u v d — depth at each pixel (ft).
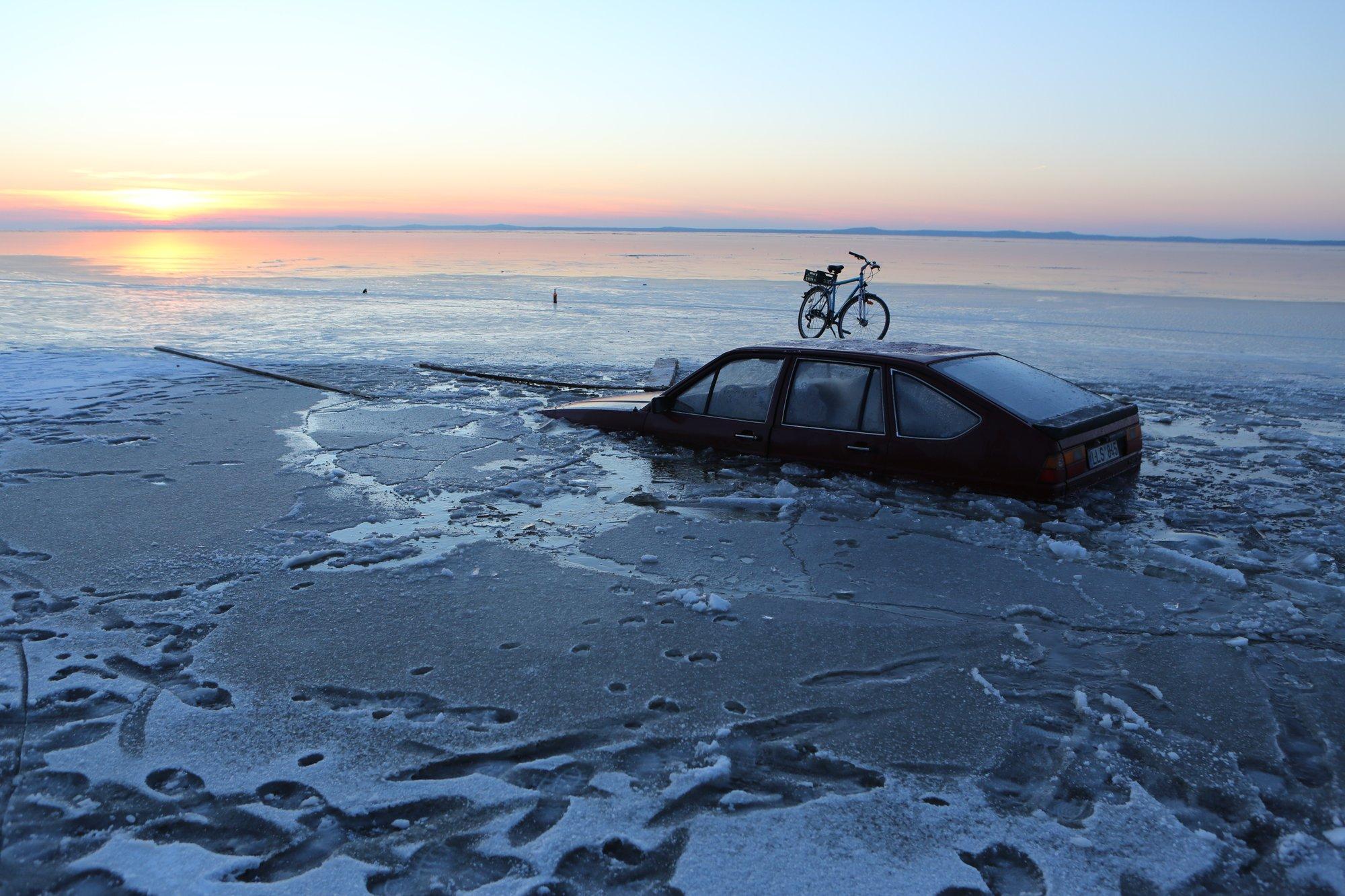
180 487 22.68
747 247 355.36
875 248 353.51
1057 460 20.39
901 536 18.78
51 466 24.66
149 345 52.80
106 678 12.77
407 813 9.66
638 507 20.98
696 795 9.95
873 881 8.55
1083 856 8.95
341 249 249.14
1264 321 68.74
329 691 12.37
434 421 30.86
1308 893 8.48
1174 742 11.09
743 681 12.61
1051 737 11.20
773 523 19.67
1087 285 112.57
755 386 24.99
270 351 50.98
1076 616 14.94
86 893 8.51
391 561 17.61
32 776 10.37
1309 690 12.46
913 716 11.68
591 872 8.71
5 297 85.05
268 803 9.84
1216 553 18.03
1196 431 30.66
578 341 56.03
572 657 13.35
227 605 15.38
